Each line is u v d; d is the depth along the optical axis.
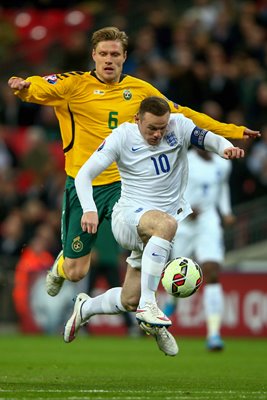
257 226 63.28
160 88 68.25
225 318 58.09
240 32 71.12
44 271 60.84
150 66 69.75
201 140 30.14
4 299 62.19
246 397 25.66
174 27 75.06
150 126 29.25
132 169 30.11
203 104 66.88
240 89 66.62
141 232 29.69
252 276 57.66
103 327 60.44
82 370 36.09
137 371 35.91
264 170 63.22
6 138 71.56
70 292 60.22
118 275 57.25
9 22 86.50
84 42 80.62
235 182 63.28
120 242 30.62
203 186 46.69
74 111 32.44
